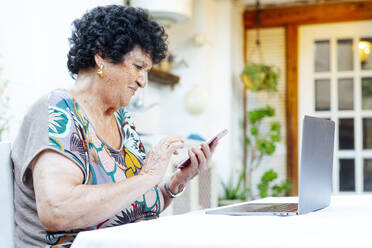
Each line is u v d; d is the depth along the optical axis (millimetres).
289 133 5469
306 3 5500
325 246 867
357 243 871
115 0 3418
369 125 5316
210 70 5070
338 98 5398
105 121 1492
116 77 1427
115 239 972
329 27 5441
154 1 3775
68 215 1140
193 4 4832
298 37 5516
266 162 5523
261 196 5125
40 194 1163
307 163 1387
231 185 4922
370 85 5328
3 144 1355
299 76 5504
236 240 913
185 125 4711
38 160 1220
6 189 1346
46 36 2984
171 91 4773
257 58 5629
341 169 5340
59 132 1256
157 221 1196
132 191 1233
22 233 1330
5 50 2871
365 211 1459
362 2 5355
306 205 1382
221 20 5168
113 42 1400
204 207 3492
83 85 1450
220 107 5129
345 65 5402
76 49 1439
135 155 1595
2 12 2879
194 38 4754
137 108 3709
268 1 5551
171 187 1649
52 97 1324
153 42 1476
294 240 902
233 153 5285
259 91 5309
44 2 2986
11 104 2842
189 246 927
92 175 1318
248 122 5559
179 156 3023
